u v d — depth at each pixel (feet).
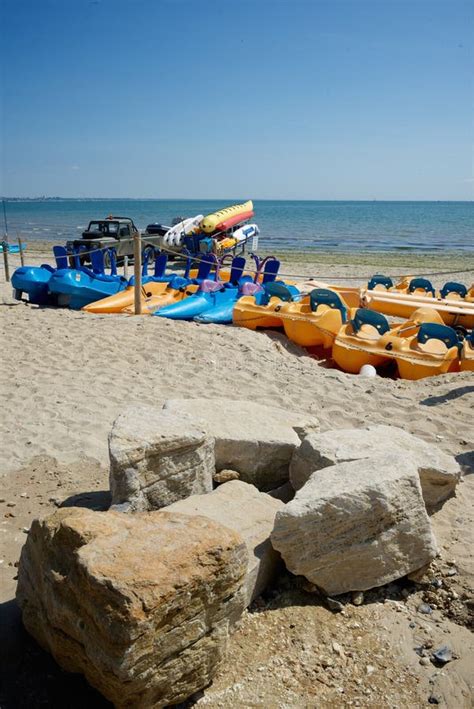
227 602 9.82
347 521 11.76
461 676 10.66
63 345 32.22
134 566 8.89
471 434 20.47
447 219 250.98
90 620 8.96
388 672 10.73
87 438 20.10
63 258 47.78
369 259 93.15
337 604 12.00
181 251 74.84
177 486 13.55
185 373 27.68
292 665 10.73
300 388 25.75
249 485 14.39
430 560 12.75
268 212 341.62
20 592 11.23
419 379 27.37
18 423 21.54
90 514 10.34
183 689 9.55
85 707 9.96
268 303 38.14
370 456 13.79
